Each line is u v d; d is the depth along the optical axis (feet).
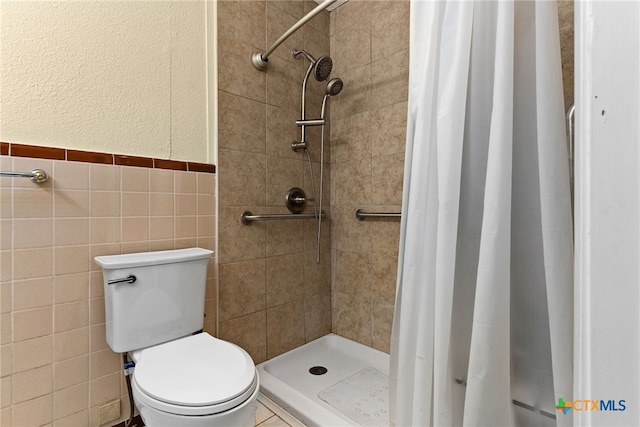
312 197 6.20
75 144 3.62
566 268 2.51
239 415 2.77
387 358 5.53
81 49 3.67
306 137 6.09
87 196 3.69
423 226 3.04
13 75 3.25
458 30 2.78
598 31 0.98
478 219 2.99
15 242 3.26
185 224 4.52
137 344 3.63
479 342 2.64
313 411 4.08
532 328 2.86
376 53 5.75
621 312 0.93
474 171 2.99
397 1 5.46
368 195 5.91
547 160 2.55
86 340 3.69
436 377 2.82
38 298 3.39
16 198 3.26
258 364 5.38
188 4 4.60
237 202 5.10
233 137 5.06
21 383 3.29
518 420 2.91
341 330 6.41
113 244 3.88
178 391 2.76
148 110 4.19
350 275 6.24
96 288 3.76
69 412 3.58
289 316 5.87
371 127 5.83
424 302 2.97
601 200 0.97
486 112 2.94
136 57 4.09
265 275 5.51
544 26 2.56
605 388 0.96
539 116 2.58
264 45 5.46
